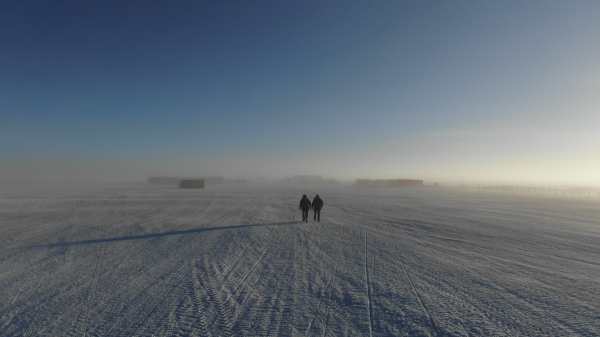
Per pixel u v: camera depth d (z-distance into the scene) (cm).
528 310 664
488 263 1063
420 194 7206
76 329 559
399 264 1027
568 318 626
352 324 588
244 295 734
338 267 982
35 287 782
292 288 784
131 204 3378
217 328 565
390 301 705
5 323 582
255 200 4272
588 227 2016
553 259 1138
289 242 1382
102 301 691
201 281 834
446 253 1205
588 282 866
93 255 1119
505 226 2011
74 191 6469
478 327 582
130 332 548
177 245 1299
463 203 4294
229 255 1129
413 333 555
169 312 634
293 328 568
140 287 784
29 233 1570
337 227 1855
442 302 703
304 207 2103
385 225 1975
